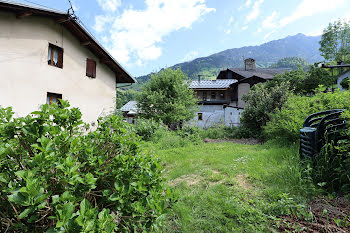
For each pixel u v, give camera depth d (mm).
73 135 1544
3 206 1072
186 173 4051
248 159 4645
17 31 6438
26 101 6613
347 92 4547
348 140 2715
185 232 1958
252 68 31141
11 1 5715
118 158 1453
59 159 1096
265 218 2018
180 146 7832
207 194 2805
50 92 7484
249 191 2828
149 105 15117
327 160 2740
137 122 11133
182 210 2346
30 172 882
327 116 2973
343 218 1964
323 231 1763
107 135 1686
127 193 1288
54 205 929
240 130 11648
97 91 10250
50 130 1223
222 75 34344
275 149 5297
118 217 1349
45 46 7297
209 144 8461
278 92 10242
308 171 2703
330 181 2615
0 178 964
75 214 885
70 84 8477
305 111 5387
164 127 11188
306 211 2133
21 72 6500
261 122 10578
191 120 17000
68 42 8383
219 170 4164
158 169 1660
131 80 12969
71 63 8539
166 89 15648
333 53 31234
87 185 1184
